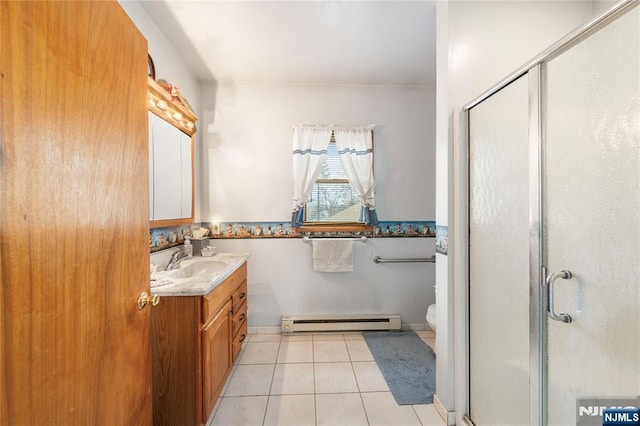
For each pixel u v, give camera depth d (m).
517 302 1.21
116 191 0.81
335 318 2.83
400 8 1.81
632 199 0.80
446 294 1.64
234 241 2.83
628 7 0.79
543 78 1.07
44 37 0.56
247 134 2.82
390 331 2.87
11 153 0.49
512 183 1.23
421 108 2.93
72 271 0.64
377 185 2.91
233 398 1.85
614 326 0.85
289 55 2.34
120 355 0.82
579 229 0.94
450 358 1.63
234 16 1.88
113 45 0.80
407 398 1.85
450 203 1.62
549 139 1.05
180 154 2.20
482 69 1.59
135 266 0.91
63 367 0.61
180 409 1.49
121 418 0.82
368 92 2.89
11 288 0.49
